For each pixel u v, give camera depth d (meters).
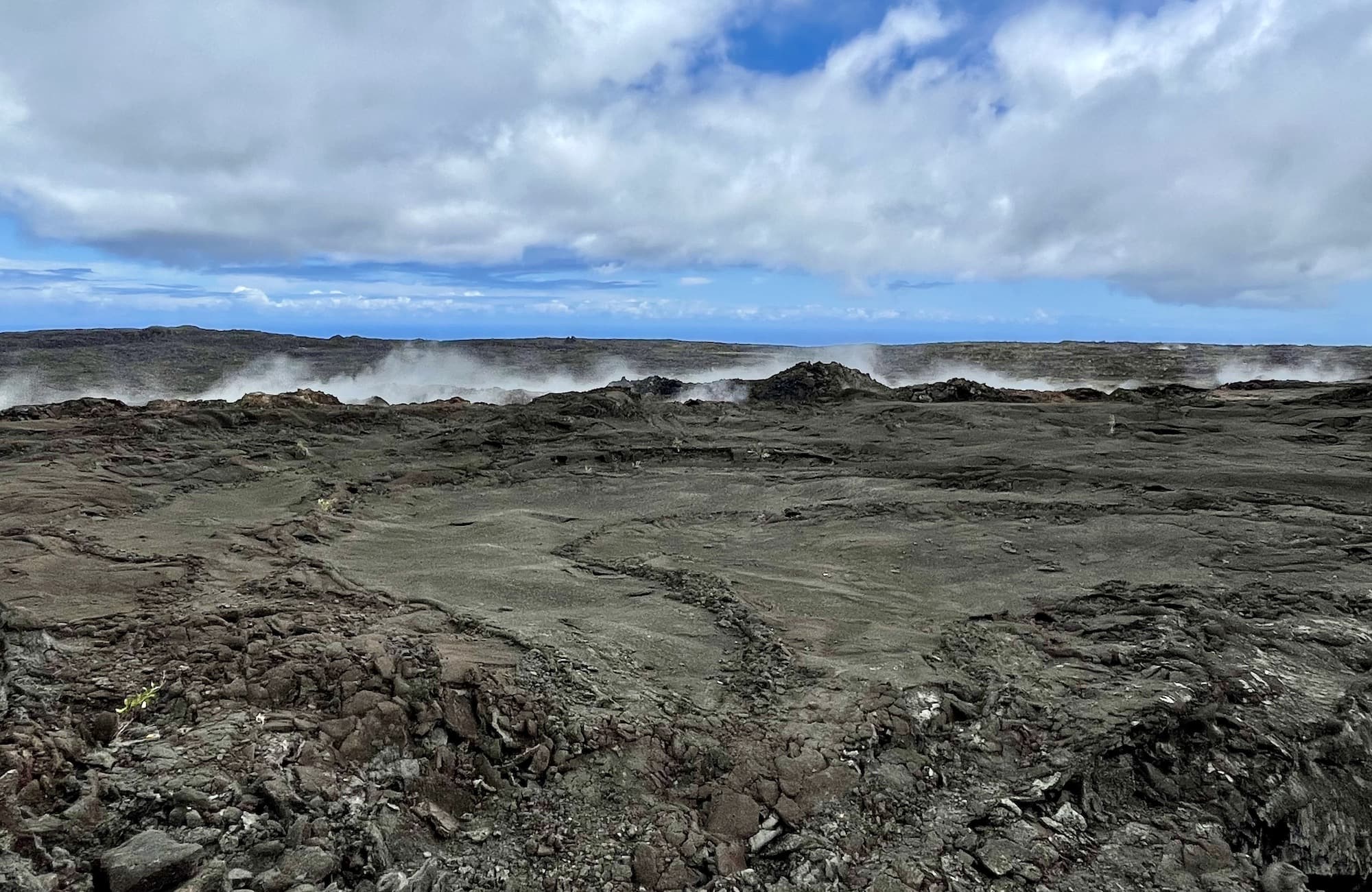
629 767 3.30
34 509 7.22
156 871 2.36
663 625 4.87
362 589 5.26
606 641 4.47
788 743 3.49
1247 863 3.05
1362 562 5.95
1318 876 3.29
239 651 3.91
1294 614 4.98
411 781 3.13
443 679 3.66
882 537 6.99
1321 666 4.34
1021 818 3.18
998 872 2.88
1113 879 2.91
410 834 2.87
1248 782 3.45
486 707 3.53
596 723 3.50
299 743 3.15
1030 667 4.35
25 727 3.01
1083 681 4.18
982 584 5.73
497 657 4.02
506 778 3.23
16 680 3.41
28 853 2.41
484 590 5.45
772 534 7.29
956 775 3.46
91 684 3.50
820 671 4.18
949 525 7.33
